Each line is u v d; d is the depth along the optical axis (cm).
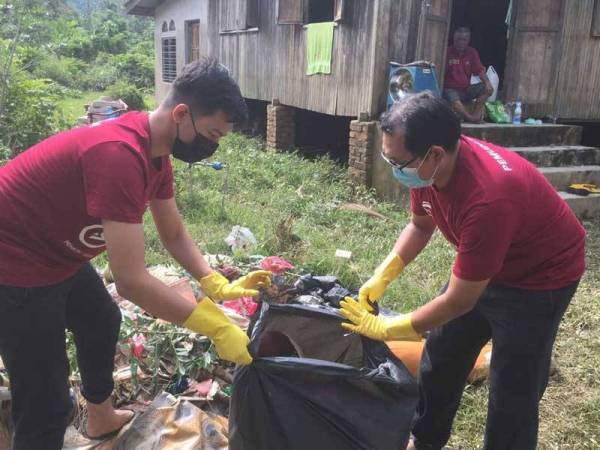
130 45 3109
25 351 196
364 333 214
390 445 201
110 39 2947
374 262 482
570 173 703
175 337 299
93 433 251
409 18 699
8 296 189
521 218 196
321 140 1098
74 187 180
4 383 261
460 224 196
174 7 1423
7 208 186
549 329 214
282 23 900
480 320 236
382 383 199
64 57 2600
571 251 212
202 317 190
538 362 217
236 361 191
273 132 977
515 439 226
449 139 187
